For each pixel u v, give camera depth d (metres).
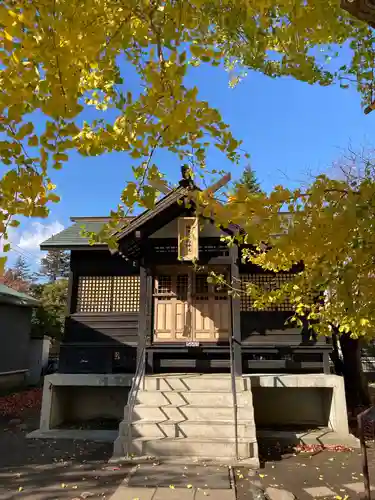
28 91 1.81
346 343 12.72
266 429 8.59
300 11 2.17
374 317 2.75
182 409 7.30
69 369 9.84
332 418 8.56
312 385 8.45
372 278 2.19
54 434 8.28
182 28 2.10
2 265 1.95
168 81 2.04
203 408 7.29
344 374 12.70
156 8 2.00
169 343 9.16
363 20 1.95
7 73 1.80
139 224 8.67
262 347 9.19
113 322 10.28
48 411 8.79
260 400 9.52
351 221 1.94
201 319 9.44
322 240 2.04
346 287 2.15
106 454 6.87
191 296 9.54
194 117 2.11
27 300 17.16
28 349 17.64
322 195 2.04
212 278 5.80
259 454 6.89
